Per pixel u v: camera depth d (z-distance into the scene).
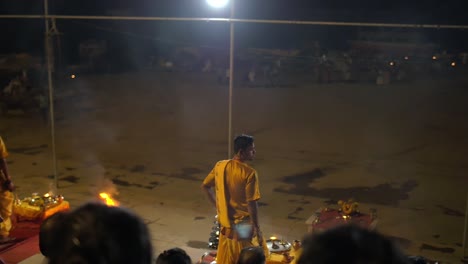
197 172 11.87
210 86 27.11
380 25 6.96
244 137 5.07
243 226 5.14
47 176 11.33
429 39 32.56
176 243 7.49
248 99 22.84
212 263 5.46
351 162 12.74
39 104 19.22
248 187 5.04
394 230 8.34
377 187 10.75
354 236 0.92
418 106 20.92
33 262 6.34
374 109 20.27
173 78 30.38
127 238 0.99
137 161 12.77
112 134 15.91
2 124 17.30
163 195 10.05
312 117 18.70
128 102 21.88
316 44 32.69
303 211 9.24
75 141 14.91
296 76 30.89
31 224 7.52
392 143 14.77
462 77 29.95
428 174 11.70
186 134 15.97
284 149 14.04
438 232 8.24
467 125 17.23
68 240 0.96
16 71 25.86
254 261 3.54
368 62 29.33
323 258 0.90
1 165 6.73
